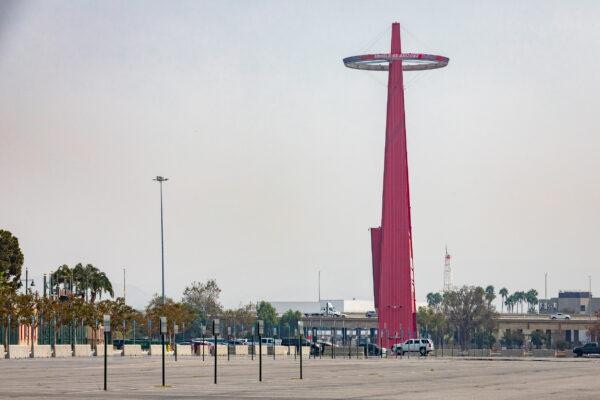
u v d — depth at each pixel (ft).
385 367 372.58
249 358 513.86
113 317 636.89
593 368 371.15
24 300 504.43
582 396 200.54
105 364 204.74
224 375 280.72
